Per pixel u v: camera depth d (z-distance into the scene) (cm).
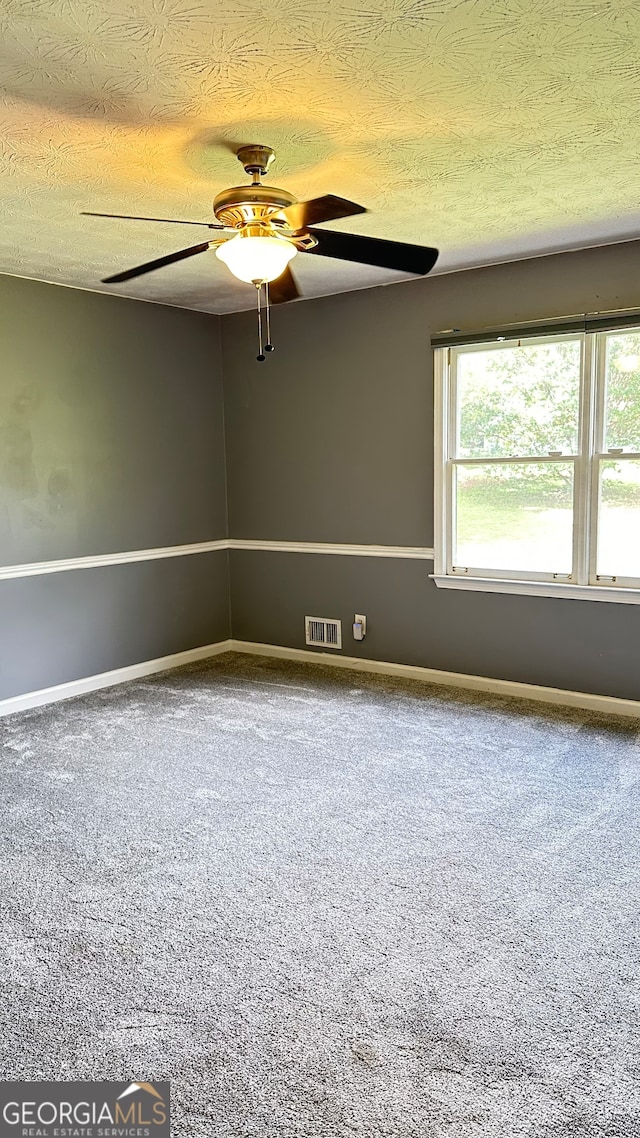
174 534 507
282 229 245
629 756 340
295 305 486
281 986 196
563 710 402
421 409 441
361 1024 182
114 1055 174
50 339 424
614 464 382
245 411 523
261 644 541
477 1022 183
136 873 252
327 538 494
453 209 316
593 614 397
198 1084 166
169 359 494
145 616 492
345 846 267
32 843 272
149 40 179
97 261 379
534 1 167
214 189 282
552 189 291
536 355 400
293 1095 162
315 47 184
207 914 228
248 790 314
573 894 236
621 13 172
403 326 441
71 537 444
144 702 433
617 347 375
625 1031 179
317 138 239
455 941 214
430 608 455
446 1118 157
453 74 199
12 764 345
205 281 423
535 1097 161
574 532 396
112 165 258
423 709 409
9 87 202
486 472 425
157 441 490
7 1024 184
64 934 219
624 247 364
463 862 255
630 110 222
